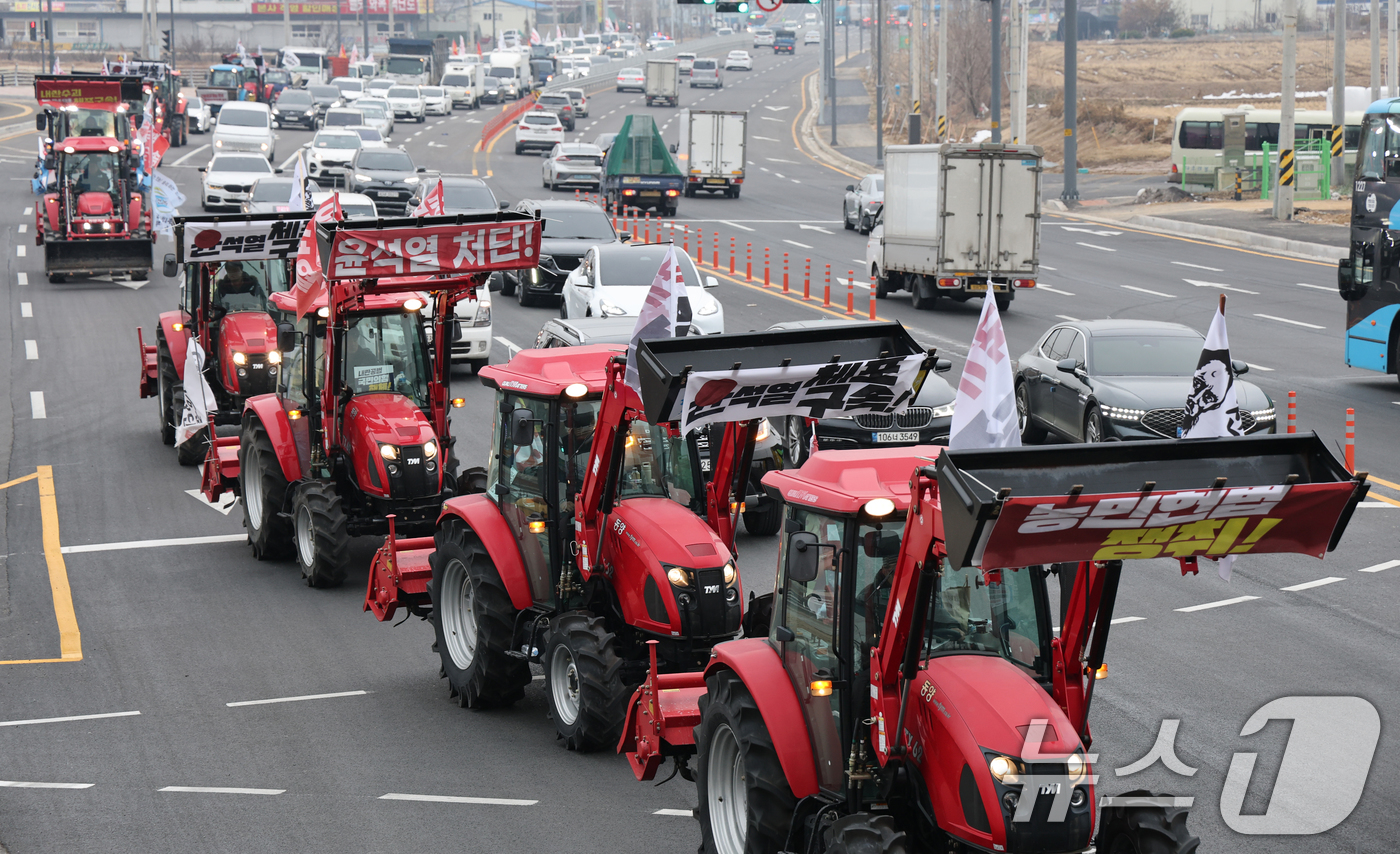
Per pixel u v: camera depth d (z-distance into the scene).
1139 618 22.59
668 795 16.30
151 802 16.19
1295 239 70.81
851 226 81.19
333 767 17.17
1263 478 10.44
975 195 52.41
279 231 29.22
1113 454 10.38
